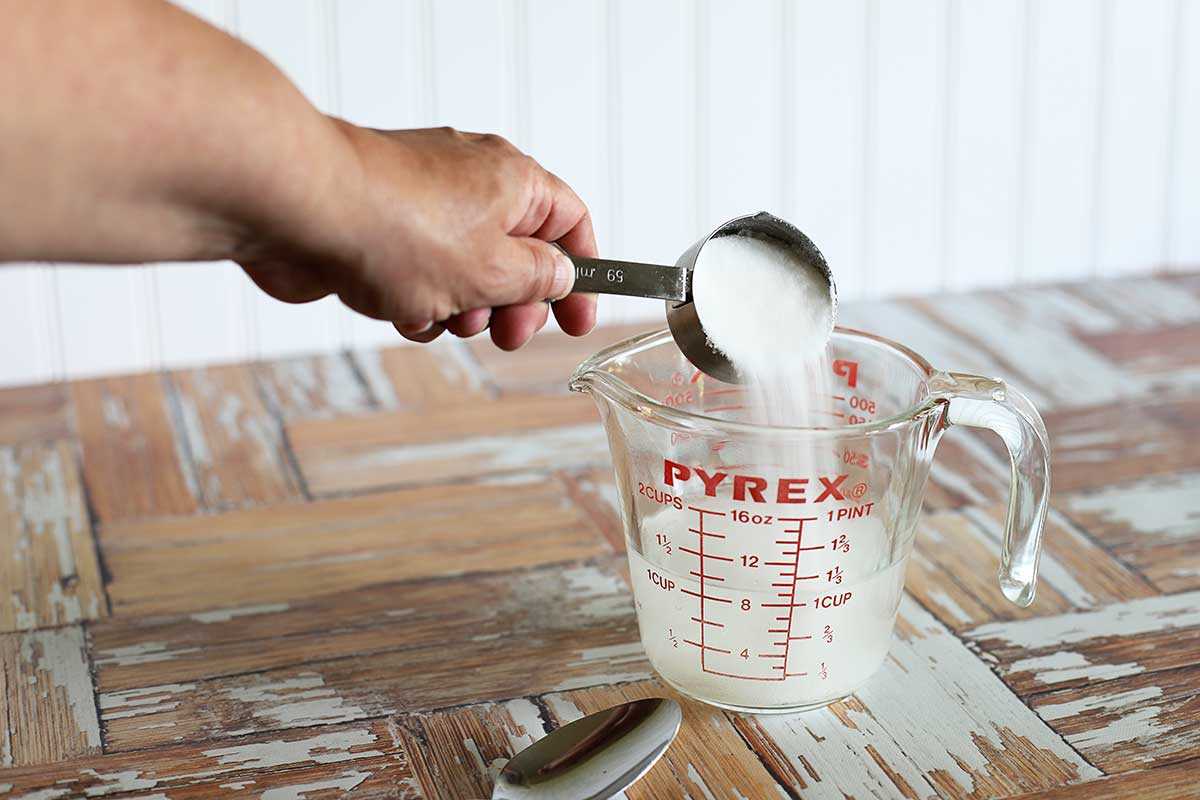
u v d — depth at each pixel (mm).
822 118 1459
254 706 732
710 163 1447
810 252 707
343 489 999
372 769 677
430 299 616
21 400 1193
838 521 655
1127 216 1585
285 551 905
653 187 1441
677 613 691
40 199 474
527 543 912
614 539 918
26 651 788
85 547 915
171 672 766
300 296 673
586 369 706
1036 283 1515
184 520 953
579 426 1114
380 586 858
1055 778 661
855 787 656
